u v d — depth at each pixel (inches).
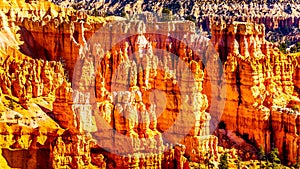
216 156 5649.6
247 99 6122.1
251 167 5698.8
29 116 5319.9
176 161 5359.3
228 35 6574.8
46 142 5142.7
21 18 6358.3
